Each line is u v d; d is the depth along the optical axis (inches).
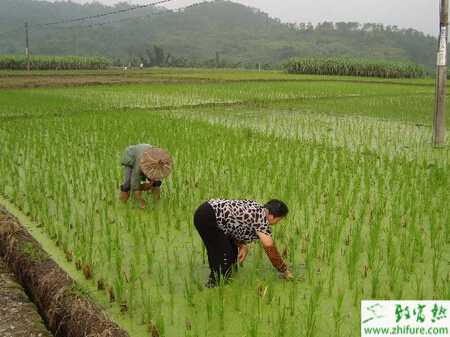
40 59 2431.1
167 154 277.1
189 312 180.2
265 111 733.9
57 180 343.9
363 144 474.0
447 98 969.5
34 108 732.7
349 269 201.2
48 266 200.2
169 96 947.3
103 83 1269.7
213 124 578.2
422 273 206.5
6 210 267.0
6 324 172.9
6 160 395.2
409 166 364.5
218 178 343.6
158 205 294.7
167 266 205.2
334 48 7475.4
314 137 502.6
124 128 533.6
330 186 321.4
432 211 262.5
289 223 261.3
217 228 195.8
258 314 168.4
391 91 1133.7
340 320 173.3
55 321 173.0
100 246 237.1
